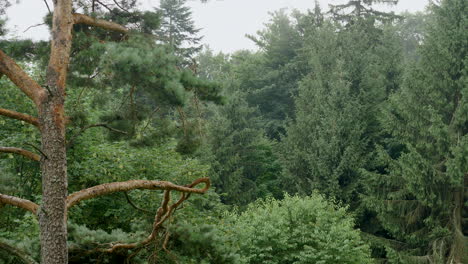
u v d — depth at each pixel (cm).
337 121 2656
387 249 2203
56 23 596
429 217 2222
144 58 527
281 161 2798
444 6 2398
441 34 2378
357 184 2538
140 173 1412
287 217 1859
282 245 1759
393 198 2375
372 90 2786
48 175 567
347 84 2736
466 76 2292
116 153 1322
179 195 1406
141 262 638
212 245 620
